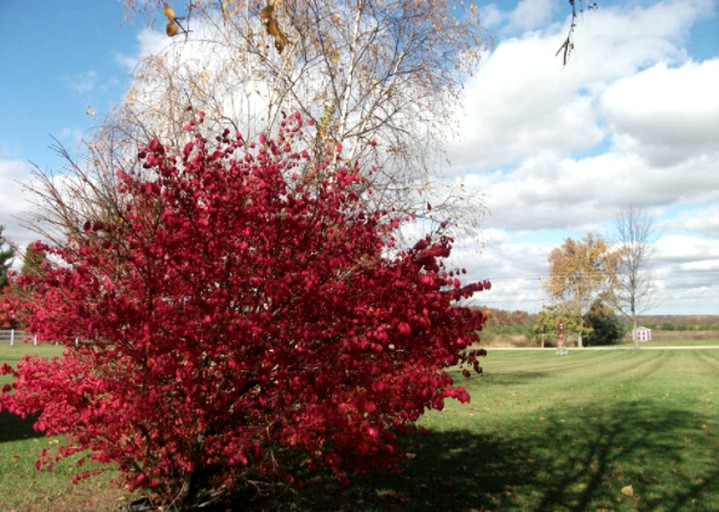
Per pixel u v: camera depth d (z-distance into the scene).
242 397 4.54
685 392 15.34
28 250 4.41
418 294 4.53
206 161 4.34
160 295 4.20
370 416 4.45
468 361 4.97
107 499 6.07
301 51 8.89
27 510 5.75
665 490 6.65
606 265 53.75
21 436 9.07
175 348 4.09
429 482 6.93
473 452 8.48
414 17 9.30
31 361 5.05
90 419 4.35
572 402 13.69
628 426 10.43
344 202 4.89
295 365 4.46
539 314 54.19
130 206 4.38
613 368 24.73
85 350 4.68
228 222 4.26
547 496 6.48
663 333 63.88
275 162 4.68
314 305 4.35
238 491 6.19
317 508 5.91
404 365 4.30
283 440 4.59
